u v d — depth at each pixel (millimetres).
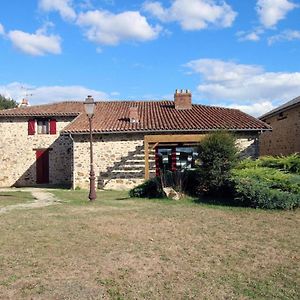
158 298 4523
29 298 4535
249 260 5949
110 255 6238
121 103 24047
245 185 10781
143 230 7988
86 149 18797
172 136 17375
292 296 4555
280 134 22219
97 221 8984
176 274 5344
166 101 24359
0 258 6105
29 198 14859
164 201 12297
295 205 10188
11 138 23391
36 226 8516
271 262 5848
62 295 4621
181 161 19062
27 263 5840
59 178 23359
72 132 18344
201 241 7086
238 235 7516
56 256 6203
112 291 4730
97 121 19891
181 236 7465
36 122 23438
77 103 25531
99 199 13672
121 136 18656
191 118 19922
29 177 23359
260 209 10273
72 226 8461
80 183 18797
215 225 8422
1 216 9953
